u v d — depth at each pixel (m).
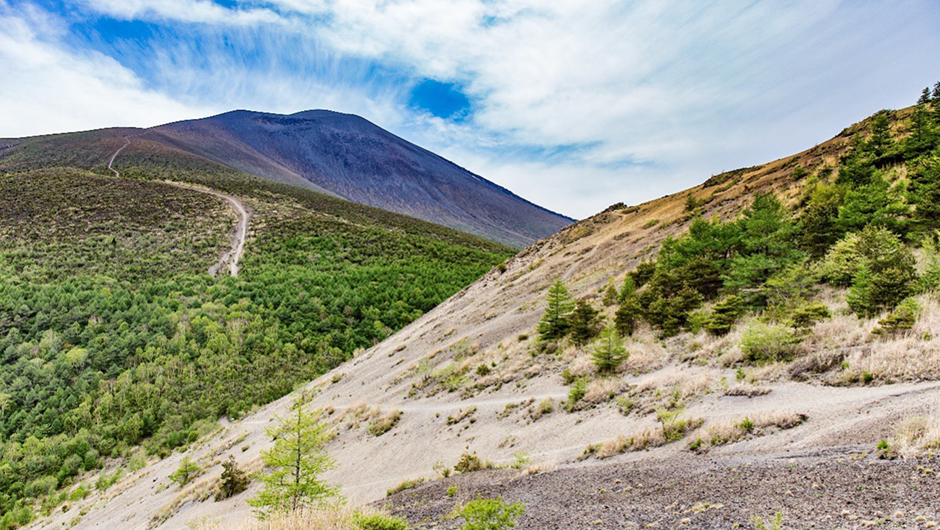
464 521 9.36
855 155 36.69
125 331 82.88
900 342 12.56
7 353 76.06
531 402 21.75
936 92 40.28
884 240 20.72
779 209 31.19
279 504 12.55
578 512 8.53
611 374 21.12
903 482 6.23
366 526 8.70
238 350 81.81
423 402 28.78
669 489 8.59
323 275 113.00
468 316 50.44
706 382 15.70
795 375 13.86
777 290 22.70
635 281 36.38
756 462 8.85
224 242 129.62
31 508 53.12
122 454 62.97
